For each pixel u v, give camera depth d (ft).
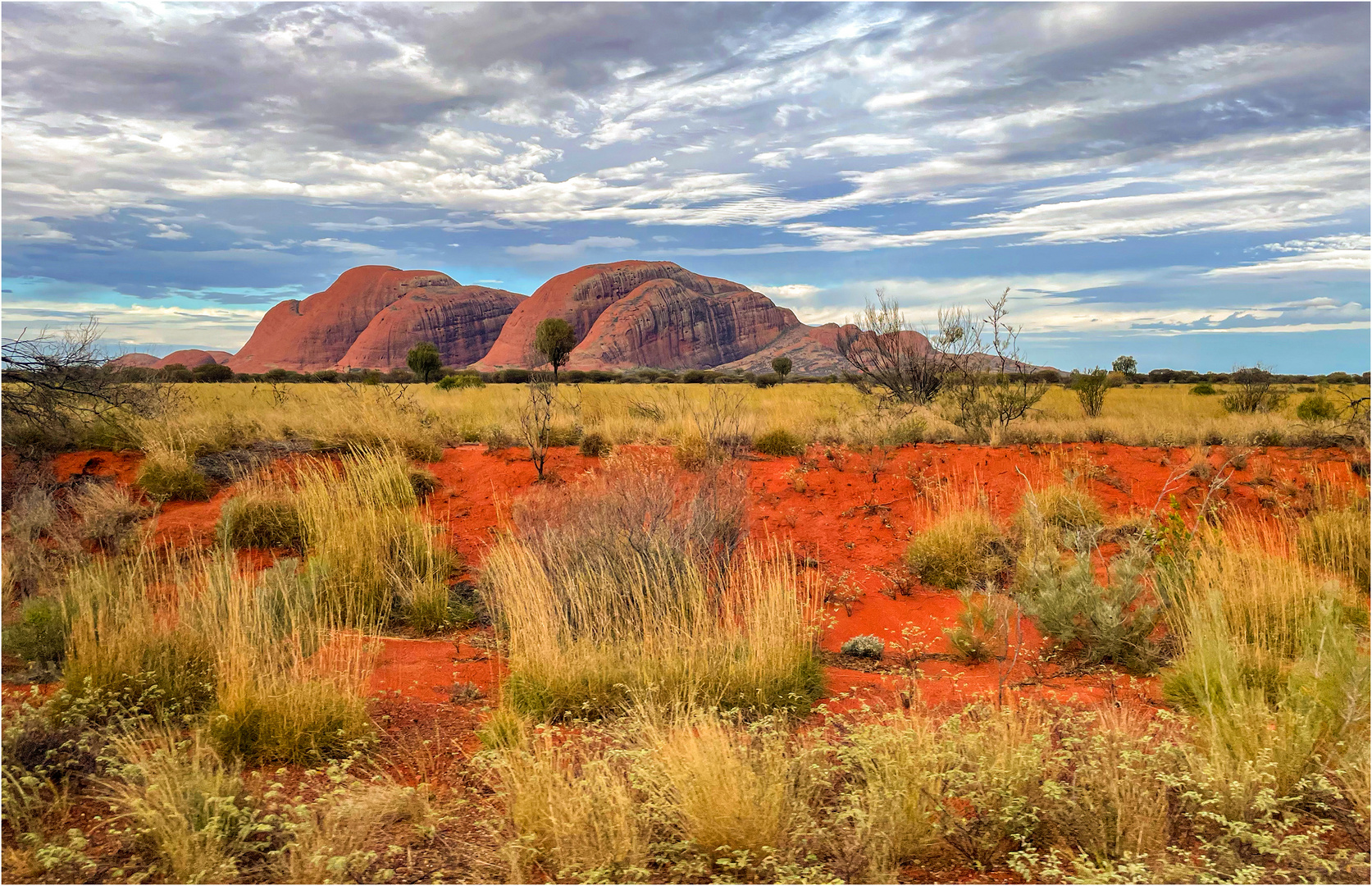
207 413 44.06
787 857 10.37
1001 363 49.42
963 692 17.24
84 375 37.93
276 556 26.76
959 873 10.62
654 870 10.51
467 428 46.29
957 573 25.70
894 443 37.70
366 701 15.83
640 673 16.47
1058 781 12.38
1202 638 16.14
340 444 38.14
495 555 23.13
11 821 11.02
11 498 28.45
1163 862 9.96
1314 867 9.97
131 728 14.07
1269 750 12.15
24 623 18.19
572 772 12.14
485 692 17.66
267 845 10.64
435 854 10.71
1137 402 66.59
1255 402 59.21
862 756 12.10
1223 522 28.14
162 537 27.66
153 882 9.89
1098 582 22.58
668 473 31.04
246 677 14.53
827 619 22.44
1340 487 29.81
